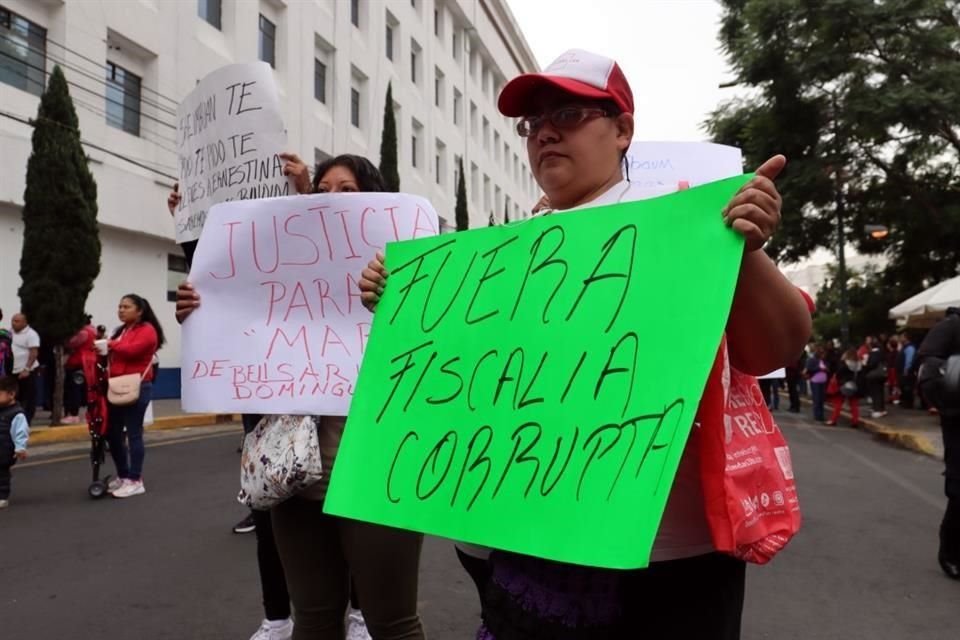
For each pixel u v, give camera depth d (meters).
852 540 4.94
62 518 5.39
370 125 24.27
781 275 1.28
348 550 2.02
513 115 1.66
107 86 14.20
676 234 1.29
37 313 10.54
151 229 15.05
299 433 2.05
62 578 3.98
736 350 1.35
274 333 2.26
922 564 4.38
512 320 1.45
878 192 18.73
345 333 2.21
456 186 33.94
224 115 2.86
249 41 17.83
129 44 14.55
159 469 7.63
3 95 11.99
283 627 2.90
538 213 1.78
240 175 2.81
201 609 3.50
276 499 2.04
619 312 1.30
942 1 15.84
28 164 10.90
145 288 15.27
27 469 7.59
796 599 3.75
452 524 1.36
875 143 17.41
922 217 17.86
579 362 1.32
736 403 1.35
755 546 1.27
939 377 4.00
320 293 2.27
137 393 6.17
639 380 1.23
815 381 14.95
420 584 3.93
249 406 2.20
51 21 12.93
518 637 1.43
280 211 2.32
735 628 1.35
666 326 1.23
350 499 1.52
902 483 7.30
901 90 15.65
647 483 1.13
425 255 1.67
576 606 1.38
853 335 22.62
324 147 21.20
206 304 2.34
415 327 1.61
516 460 1.32
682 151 3.91
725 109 19.92
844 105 16.66
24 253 10.75
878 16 15.65
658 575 1.36
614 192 1.55
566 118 1.55
